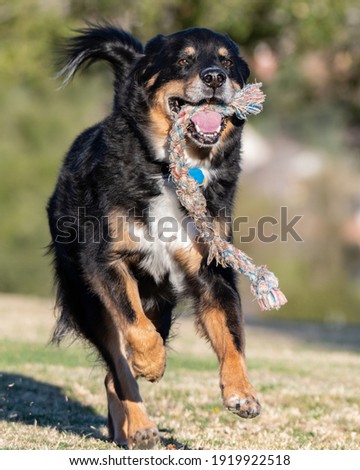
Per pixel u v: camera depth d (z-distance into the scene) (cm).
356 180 4847
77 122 3653
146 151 791
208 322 755
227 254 736
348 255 4125
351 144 2719
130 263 796
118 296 773
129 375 760
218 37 822
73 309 834
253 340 1798
